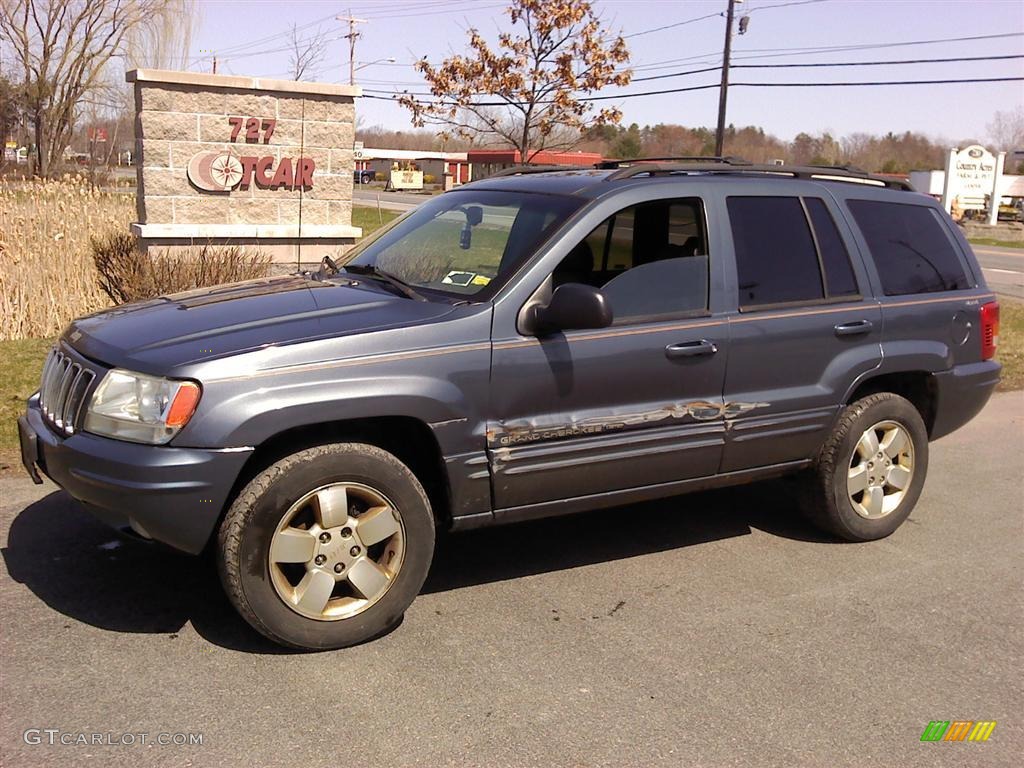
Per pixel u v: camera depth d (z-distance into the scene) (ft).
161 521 11.64
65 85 111.04
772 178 16.53
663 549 16.97
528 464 13.71
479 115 50.80
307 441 12.81
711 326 15.02
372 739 10.77
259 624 12.16
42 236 32.45
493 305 13.37
